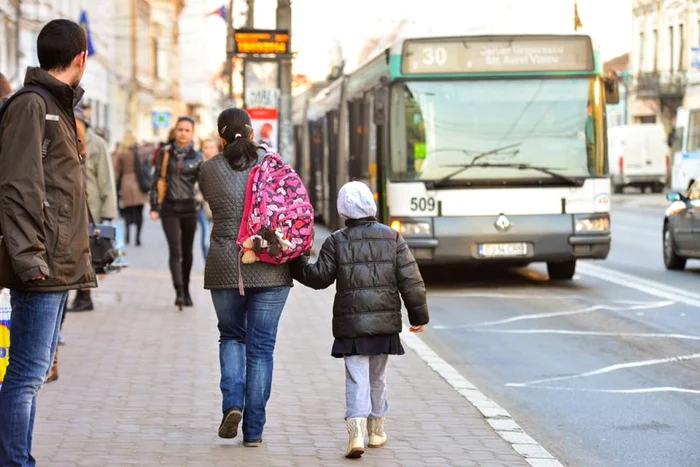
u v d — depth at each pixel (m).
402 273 16.36
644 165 130.88
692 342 27.72
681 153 106.62
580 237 38.75
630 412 20.45
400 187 38.66
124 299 34.72
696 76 143.75
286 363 23.75
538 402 21.38
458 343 28.30
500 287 40.00
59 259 13.39
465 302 35.97
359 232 16.45
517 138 38.91
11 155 13.03
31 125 13.08
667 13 152.38
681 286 39.56
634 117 162.12
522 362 25.59
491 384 23.12
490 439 17.33
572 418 20.02
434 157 38.69
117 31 147.75
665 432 18.91
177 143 31.39
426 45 39.06
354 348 16.12
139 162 58.56
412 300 16.42
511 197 38.59
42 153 13.26
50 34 13.68
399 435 17.55
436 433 17.69
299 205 16.27
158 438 17.02
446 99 39.00
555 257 38.81
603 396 21.83
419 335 29.50
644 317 32.03
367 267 16.27
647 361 25.39
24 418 13.56
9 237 12.95
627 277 42.84
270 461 15.71
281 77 55.38
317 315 31.55
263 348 16.58
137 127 159.75
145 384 21.17
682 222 43.78
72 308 31.67
